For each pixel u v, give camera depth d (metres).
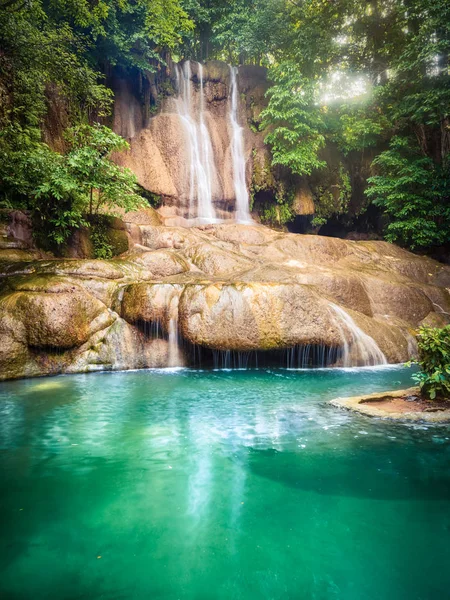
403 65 13.95
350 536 2.10
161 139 14.79
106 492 2.62
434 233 14.13
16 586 1.74
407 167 14.27
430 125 14.92
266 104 16.80
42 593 1.69
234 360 7.51
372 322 8.30
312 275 9.12
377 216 18.06
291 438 3.60
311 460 3.10
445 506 2.40
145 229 11.00
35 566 1.88
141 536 2.13
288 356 7.56
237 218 15.91
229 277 9.34
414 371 7.13
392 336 8.26
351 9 17.20
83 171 9.20
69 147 12.06
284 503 2.45
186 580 1.77
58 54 10.84
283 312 7.35
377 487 2.64
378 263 11.86
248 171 16.11
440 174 14.27
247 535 2.12
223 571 1.84
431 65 13.67
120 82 14.82
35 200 8.97
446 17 12.46
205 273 9.76
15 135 9.35
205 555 1.96
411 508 2.38
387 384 5.97
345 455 3.18
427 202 14.05
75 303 7.02
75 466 3.04
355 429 3.81
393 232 15.20
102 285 7.69
